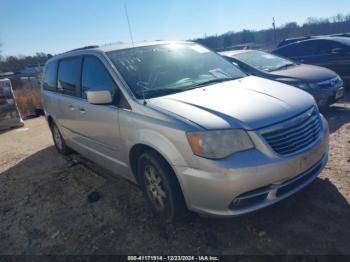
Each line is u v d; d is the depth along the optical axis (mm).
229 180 2590
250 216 3178
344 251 2590
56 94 5129
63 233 3402
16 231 3590
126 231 3260
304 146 2881
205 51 4473
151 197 3371
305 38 9656
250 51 7695
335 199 3275
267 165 2625
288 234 2865
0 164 6133
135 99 3297
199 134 2668
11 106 9594
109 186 4340
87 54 4207
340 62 8414
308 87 6109
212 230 3072
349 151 4402
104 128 3758
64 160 5715
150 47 4113
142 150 3342
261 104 2963
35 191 4582
